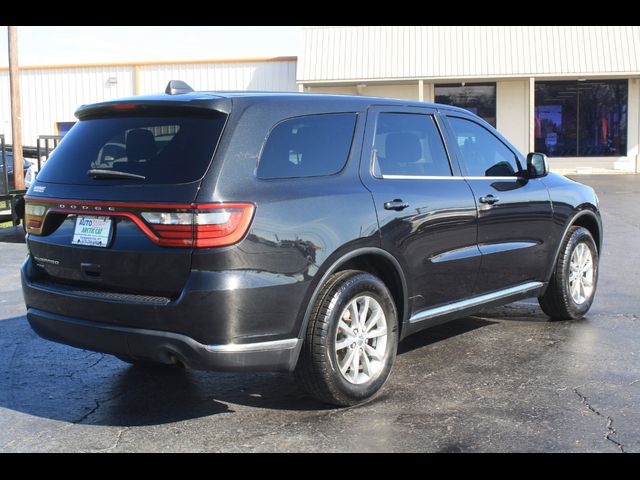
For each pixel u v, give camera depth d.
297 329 4.01
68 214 4.17
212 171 3.78
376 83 25.88
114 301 3.89
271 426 4.09
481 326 6.28
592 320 6.39
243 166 3.88
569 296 6.24
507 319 6.52
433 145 5.11
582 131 27.05
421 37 25.66
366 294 4.35
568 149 27.20
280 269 3.88
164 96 4.20
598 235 6.71
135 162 4.03
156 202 3.78
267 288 3.83
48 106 28.94
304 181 4.14
